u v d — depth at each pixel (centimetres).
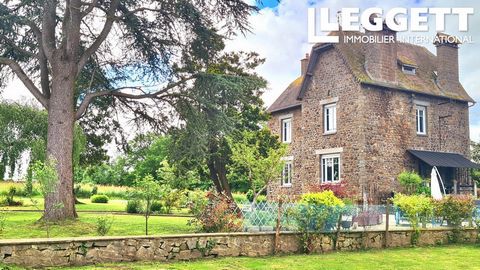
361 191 2567
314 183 2903
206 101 1759
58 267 975
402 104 2791
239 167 2481
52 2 1500
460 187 2864
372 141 2642
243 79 1802
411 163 2762
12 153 3033
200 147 1858
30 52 1748
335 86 2822
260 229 1377
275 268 1066
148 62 1973
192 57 1989
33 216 2055
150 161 6588
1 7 1569
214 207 1438
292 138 3216
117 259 1070
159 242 1131
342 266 1119
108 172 7381
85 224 1538
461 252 1433
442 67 3070
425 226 1634
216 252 1211
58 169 1582
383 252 1406
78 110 1712
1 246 923
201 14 1703
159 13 1841
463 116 3077
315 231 1366
